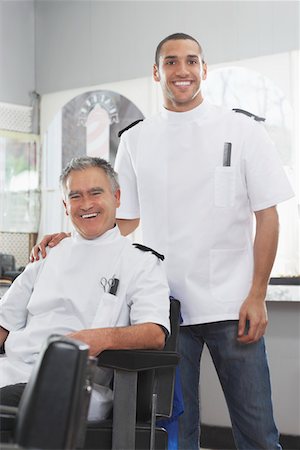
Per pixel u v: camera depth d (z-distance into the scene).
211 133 2.96
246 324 2.88
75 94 5.50
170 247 2.97
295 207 4.55
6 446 1.78
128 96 5.25
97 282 2.65
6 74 5.51
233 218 2.93
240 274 2.93
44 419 1.77
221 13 4.86
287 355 4.55
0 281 4.95
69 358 1.79
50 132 5.59
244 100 4.79
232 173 2.93
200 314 2.92
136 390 2.38
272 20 4.68
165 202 2.99
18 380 2.62
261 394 2.91
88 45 5.44
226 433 4.72
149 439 2.38
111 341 2.39
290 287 4.47
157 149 3.03
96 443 2.36
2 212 5.46
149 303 2.54
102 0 5.38
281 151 4.64
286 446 4.53
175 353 2.35
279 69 4.66
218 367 3.01
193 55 2.96
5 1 5.52
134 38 5.23
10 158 5.52
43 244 2.79
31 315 2.71
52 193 5.55
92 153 5.40
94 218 2.67
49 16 5.64
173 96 2.97
